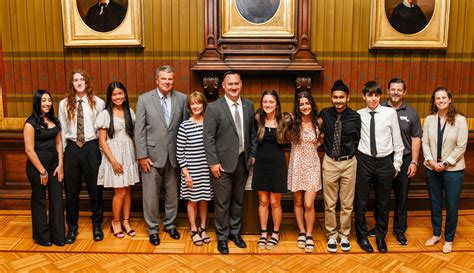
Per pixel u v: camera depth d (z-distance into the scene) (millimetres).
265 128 3420
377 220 3561
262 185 3445
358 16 4133
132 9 4059
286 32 4055
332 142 3393
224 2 4016
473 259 3355
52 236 3607
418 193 4402
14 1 4152
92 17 4090
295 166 3480
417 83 4254
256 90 4215
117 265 3256
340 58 4176
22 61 4230
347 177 3398
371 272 3145
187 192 3588
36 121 3424
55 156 3564
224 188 3432
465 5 4180
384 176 3404
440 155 3445
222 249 3459
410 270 3176
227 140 3375
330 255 3424
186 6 4105
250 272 3148
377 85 3361
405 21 4102
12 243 3635
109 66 4203
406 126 3525
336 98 3318
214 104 3387
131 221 4145
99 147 3686
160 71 3482
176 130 3633
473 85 4297
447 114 3391
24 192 4406
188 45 4152
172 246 3594
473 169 4387
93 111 3627
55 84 4246
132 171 3664
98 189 3732
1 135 4273
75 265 3254
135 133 3562
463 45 4230
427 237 3770
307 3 4004
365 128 3414
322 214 4316
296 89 4176
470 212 4359
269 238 3707
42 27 4180
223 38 4062
